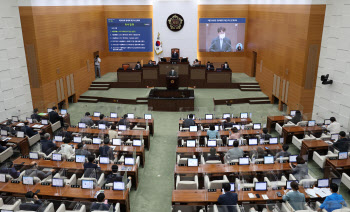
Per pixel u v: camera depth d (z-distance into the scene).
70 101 19.12
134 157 9.84
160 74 20.77
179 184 8.05
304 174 8.67
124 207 7.79
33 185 8.27
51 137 13.88
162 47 23.36
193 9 22.48
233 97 18.95
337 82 13.18
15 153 11.86
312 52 14.34
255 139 10.94
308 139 11.65
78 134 12.50
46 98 15.76
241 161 9.27
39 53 14.95
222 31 22.84
